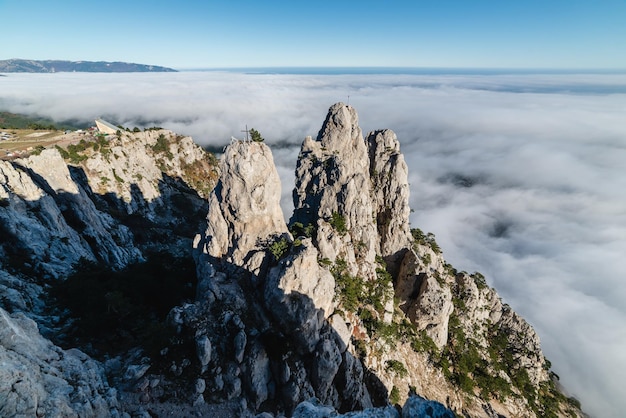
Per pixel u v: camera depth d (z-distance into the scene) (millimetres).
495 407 87938
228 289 65125
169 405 49594
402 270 100562
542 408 100375
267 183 69375
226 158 68625
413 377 80125
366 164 105875
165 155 181125
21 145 152750
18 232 71312
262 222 70250
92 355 55250
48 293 64500
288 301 61562
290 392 57406
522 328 109938
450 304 93250
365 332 75000
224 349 57562
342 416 33031
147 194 150500
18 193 79312
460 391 86000
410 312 96062
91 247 94938
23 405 32000
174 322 58656
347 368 65500
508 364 104750
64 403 35906
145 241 128625
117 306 59562
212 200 72750
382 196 106375
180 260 91750
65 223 87875
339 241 82688
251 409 54656
